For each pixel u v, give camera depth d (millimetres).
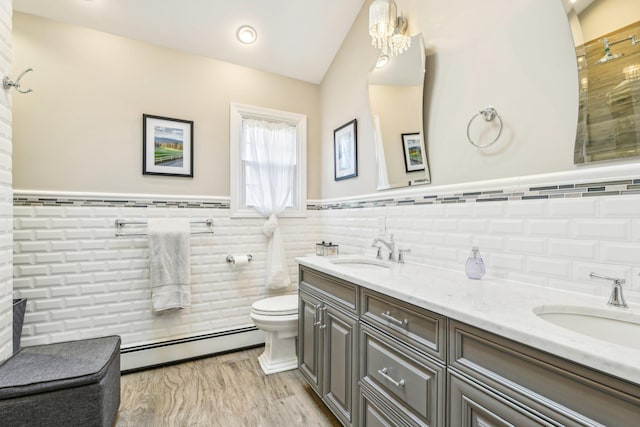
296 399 1773
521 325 724
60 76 1927
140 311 2133
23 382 1172
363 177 2195
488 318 777
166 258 2121
